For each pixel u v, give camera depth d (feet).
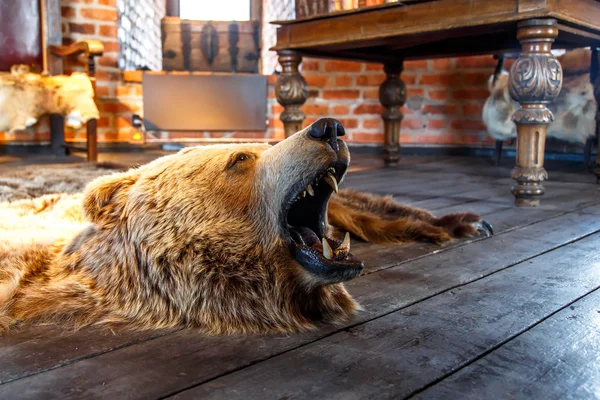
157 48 20.72
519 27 9.29
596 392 3.27
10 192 8.39
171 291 4.25
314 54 13.28
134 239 4.37
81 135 19.51
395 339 4.07
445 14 9.95
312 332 4.20
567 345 3.96
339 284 4.69
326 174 4.09
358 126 20.15
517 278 5.68
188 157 4.59
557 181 13.17
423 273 5.87
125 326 4.25
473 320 4.47
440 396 3.22
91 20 19.15
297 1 20.16
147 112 19.76
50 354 3.79
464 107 19.08
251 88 20.20
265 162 4.24
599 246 7.06
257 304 4.21
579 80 14.47
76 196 7.20
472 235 7.50
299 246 4.10
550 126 14.70
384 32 10.93
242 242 4.22
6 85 14.15
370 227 7.29
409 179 13.50
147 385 3.35
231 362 3.67
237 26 20.97
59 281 4.58
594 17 9.91
